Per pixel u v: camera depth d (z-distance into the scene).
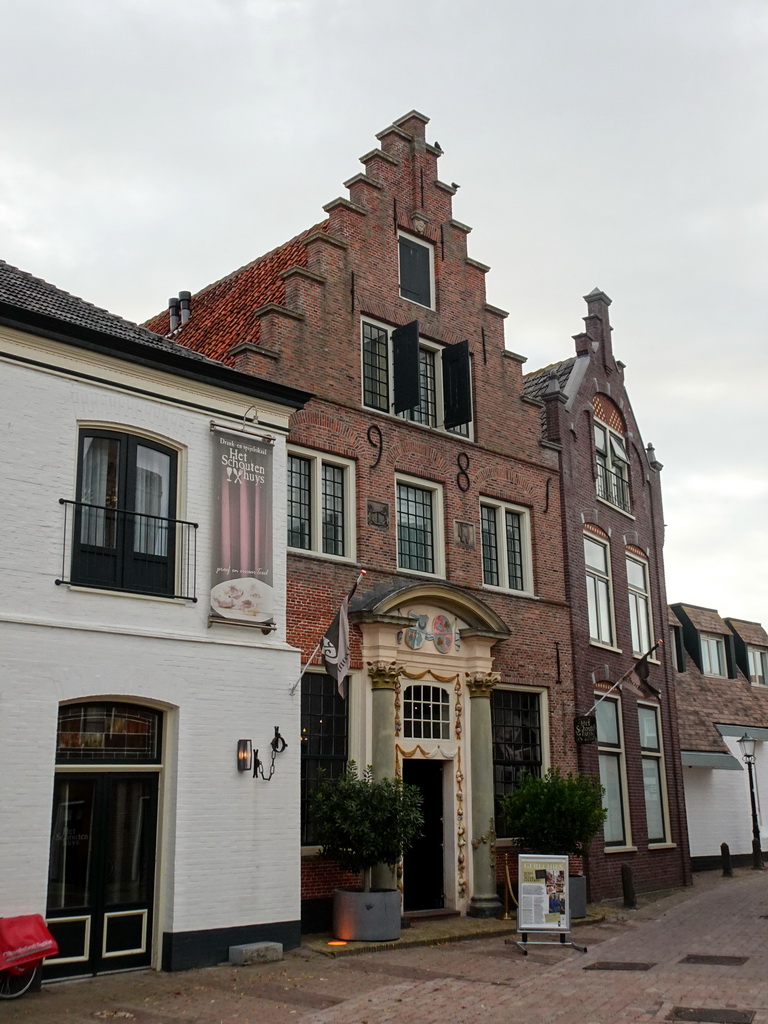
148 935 13.36
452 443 20.25
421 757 18.02
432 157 21.33
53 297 14.94
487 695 19.25
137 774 13.61
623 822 23.39
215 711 14.30
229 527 15.06
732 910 20.14
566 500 22.86
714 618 37.19
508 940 15.89
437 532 19.70
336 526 17.89
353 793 15.38
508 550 21.39
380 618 17.38
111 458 14.01
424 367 20.27
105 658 13.21
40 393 13.27
